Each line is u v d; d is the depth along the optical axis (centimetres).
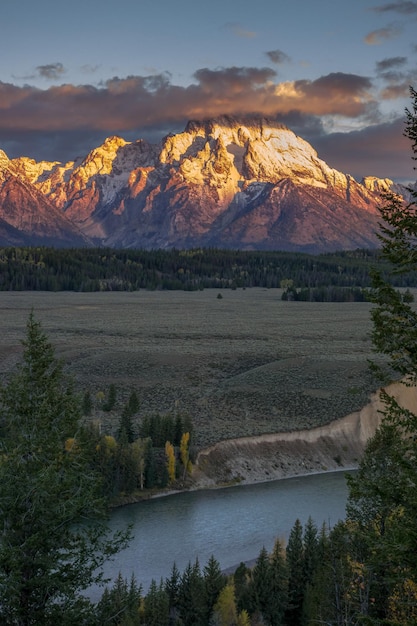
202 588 5900
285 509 9356
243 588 6166
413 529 2105
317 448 11944
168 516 9019
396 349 2381
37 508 2897
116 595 4934
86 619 3044
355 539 3778
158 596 5591
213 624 5753
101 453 9450
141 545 7950
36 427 3148
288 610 6050
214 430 12044
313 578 5700
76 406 3422
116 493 9531
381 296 2414
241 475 10794
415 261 2305
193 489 10194
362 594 3650
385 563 2269
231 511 9256
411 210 2333
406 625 2055
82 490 3164
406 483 2298
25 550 2861
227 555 7681
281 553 6397
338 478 11006
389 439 3325
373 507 3662
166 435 11231
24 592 2869
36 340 3403
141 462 9888
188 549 7856
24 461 3067
